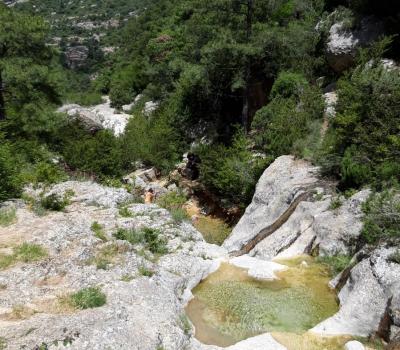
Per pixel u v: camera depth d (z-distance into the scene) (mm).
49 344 5867
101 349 5938
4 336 5965
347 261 9453
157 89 37031
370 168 11250
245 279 9625
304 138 15828
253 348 6965
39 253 8703
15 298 7109
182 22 47531
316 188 12281
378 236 8523
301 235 11094
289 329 7766
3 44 19484
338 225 10297
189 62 28203
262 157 17344
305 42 21844
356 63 17047
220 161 18609
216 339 7535
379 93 12141
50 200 11570
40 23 20109
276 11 24594
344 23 18797
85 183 14320
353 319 7461
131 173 23531
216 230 17172
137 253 9289
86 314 6703
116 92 47344
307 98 17688
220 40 21203
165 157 24203
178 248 10688
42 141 21312
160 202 18422
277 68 22484
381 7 17656
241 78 21828
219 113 25922
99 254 8867
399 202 8969
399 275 7324
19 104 20500
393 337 6586
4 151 12727
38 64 21141
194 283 9297
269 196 13695
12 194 12117
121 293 7441
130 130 25969
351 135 12531
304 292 8953
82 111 26547
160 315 7016
